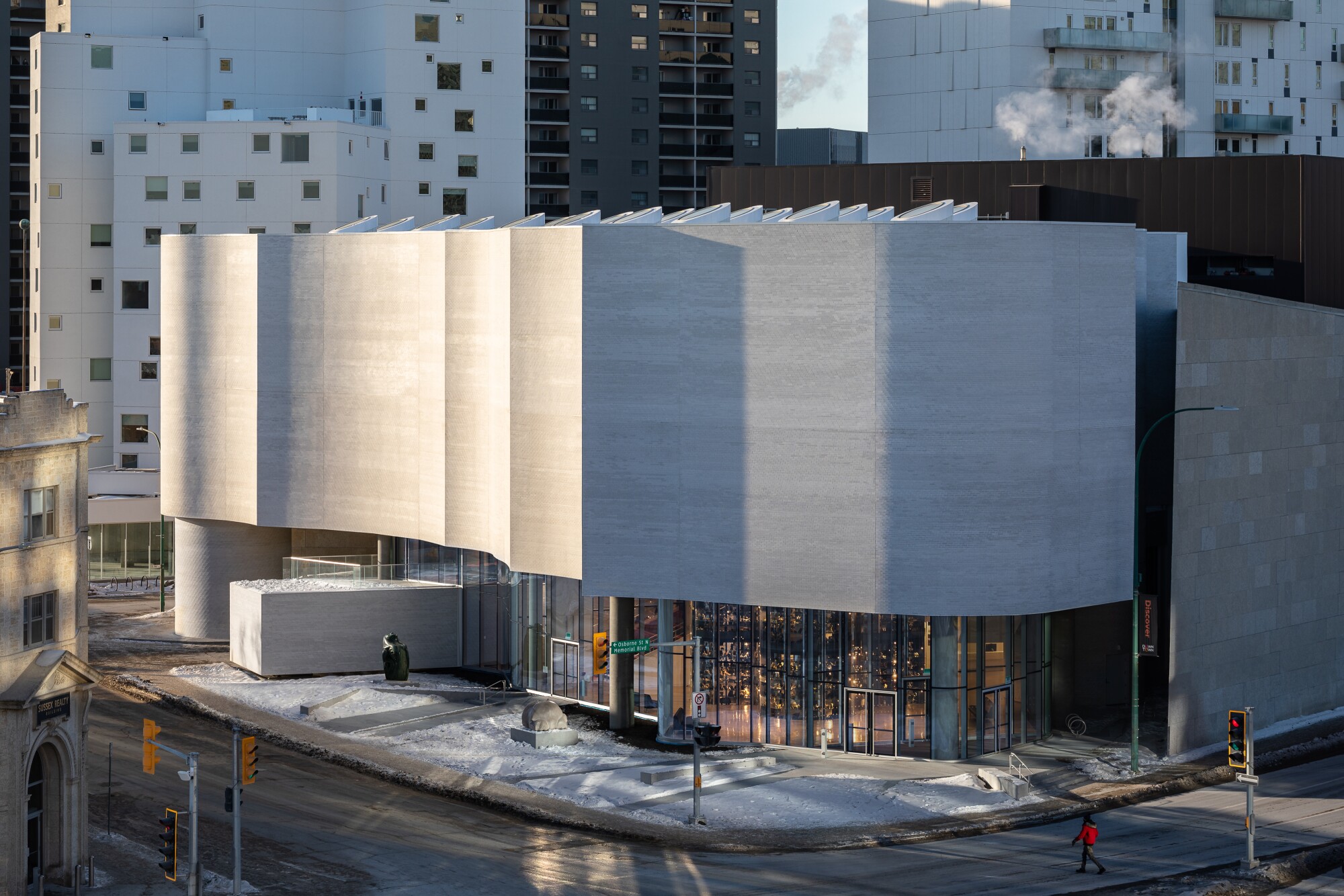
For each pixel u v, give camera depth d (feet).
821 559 189.16
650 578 195.72
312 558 251.19
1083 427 190.80
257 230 346.13
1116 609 213.05
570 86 549.54
